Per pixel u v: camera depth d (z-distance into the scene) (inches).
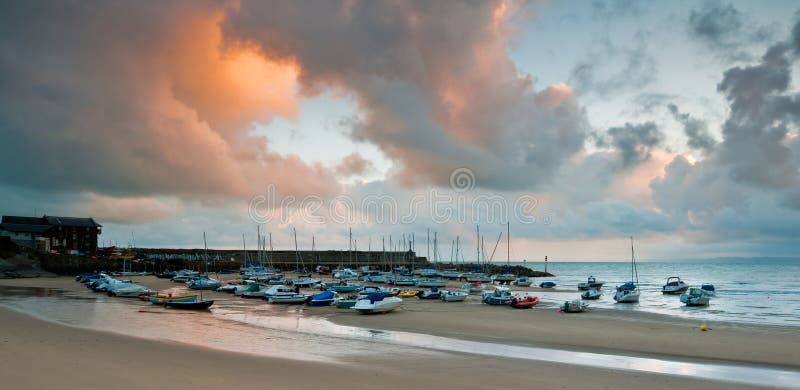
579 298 2918.3
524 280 4200.3
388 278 4094.5
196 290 3053.6
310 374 775.7
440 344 1198.3
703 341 1299.2
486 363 939.3
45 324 1349.7
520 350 1132.5
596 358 1050.1
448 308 2187.5
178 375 719.1
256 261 6525.6
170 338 1166.3
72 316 1615.4
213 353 943.7
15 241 4768.7
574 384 784.3
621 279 5994.1
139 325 1419.8
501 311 2070.6
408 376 791.7
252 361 872.3
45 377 667.4
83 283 3491.6
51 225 5196.9
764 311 2197.3
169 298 2075.5
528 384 773.3
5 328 1204.5
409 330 1465.3
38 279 3983.8
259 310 2018.9
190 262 5590.6
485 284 4242.1
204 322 1565.0
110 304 2095.2
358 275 4648.1
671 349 1182.3
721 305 2504.9
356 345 1139.9
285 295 2285.9
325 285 3198.8
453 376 808.3
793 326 1641.2
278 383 701.3
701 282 4906.5
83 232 5442.9
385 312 1936.5
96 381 658.8
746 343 1269.7
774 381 860.0
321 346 1109.1
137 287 2524.6
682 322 1743.4
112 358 829.8
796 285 4323.3
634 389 766.5
